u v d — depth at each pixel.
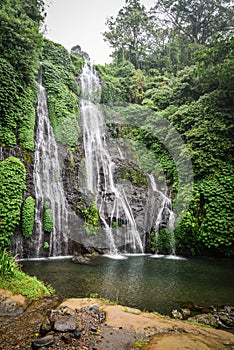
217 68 12.99
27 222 9.83
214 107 13.19
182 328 4.04
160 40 23.47
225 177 11.36
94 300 5.04
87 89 18.48
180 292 6.45
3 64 11.18
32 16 15.23
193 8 21.42
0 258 5.87
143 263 9.61
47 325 3.77
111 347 3.30
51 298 5.23
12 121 10.91
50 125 13.77
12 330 3.88
